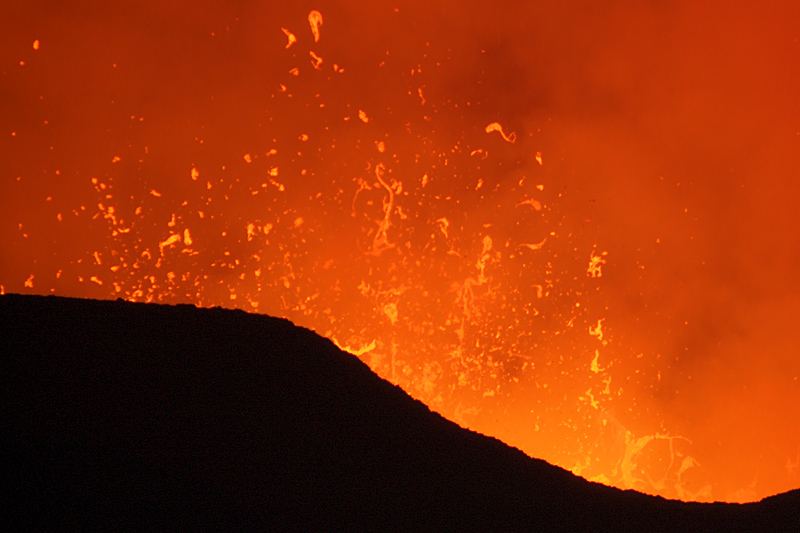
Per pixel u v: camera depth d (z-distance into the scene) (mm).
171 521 6562
